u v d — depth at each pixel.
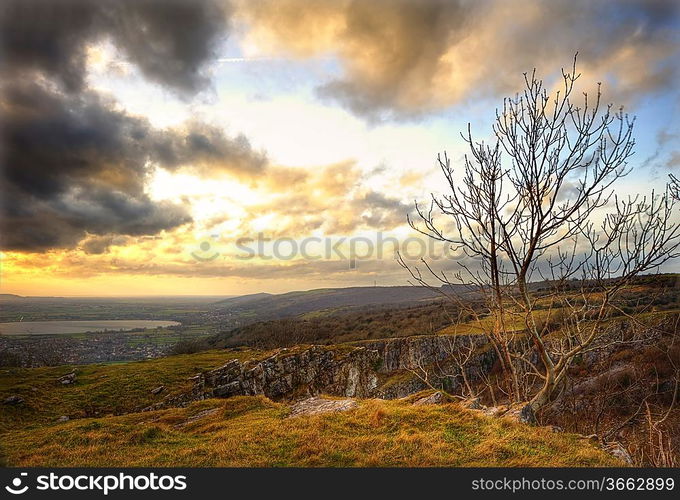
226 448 12.89
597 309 11.79
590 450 11.85
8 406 42.22
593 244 10.65
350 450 11.99
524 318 12.13
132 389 53.78
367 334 100.06
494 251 11.46
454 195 11.49
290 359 72.12
